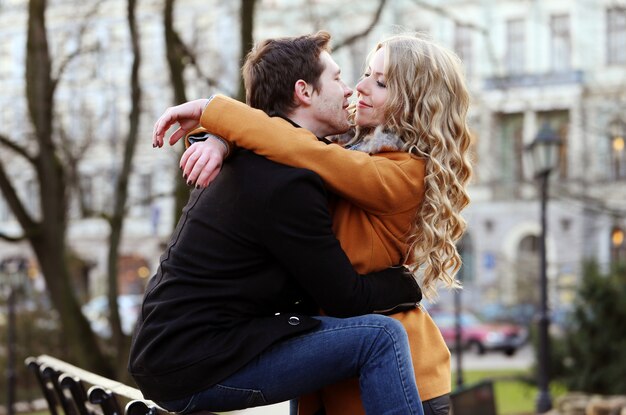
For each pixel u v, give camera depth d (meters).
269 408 5.54
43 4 17.77
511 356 47.38
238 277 4.10
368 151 4.46
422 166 4.45
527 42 64.19
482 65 64.81
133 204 19.34
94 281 67.88
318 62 4.51
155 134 4.34
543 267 21.11
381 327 4.06
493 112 43.66
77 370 5.74
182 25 41.69
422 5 21.19
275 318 4.11
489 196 66.88
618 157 50.19
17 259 28.27
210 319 4.03
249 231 4.08
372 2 39.25
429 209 4.42
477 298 63.25
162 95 30.70
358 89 4.66
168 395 4.06
